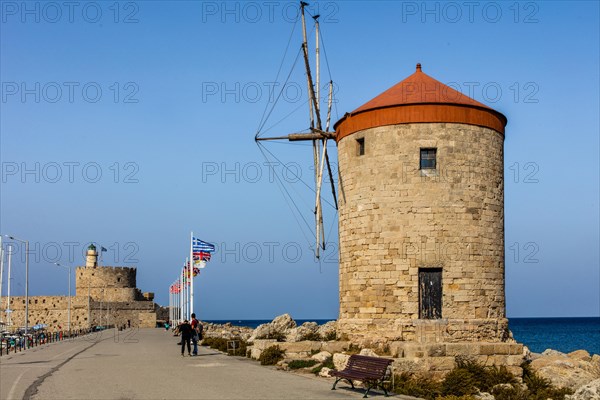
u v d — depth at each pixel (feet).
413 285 96.07
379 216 98.89
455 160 97.86
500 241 101.09
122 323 387.14
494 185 101.04
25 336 164.86
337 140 110.32
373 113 101.04
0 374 86.22
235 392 66.44
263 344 106.93
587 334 533.96
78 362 104.73
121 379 78.33
